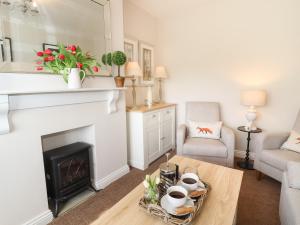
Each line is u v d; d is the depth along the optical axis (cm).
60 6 163
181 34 332
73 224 158
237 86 296
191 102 304
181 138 244
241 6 277
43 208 157
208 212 108
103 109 209
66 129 170
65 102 167
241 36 283
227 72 301
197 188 123
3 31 129
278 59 262
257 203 185
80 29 181
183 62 337
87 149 193
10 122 133
